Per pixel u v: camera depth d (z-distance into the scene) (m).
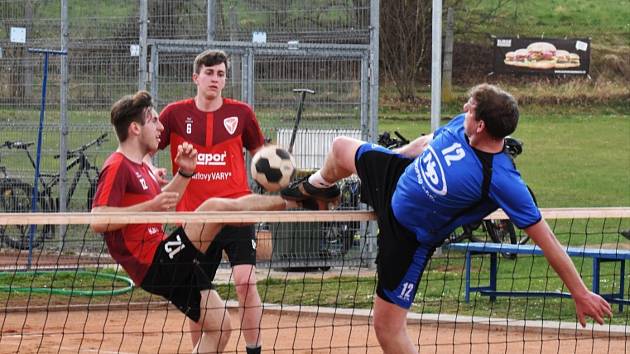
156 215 10.20
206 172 13.45
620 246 27.58
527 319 17.36
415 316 17.55
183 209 13.44
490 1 69.62
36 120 26.78
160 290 11.09
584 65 62.00
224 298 19.38
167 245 10.96
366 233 21.11
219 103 13.57
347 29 24.34
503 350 15.01
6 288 19.67
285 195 10.70
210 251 12.71
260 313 12.72
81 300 19.30
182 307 11.23
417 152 10.12
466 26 65.88
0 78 26.97
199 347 11.34
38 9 26.77
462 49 64.00
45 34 26.66
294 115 24.48
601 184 42.34
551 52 61.94
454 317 17.52
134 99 11.12
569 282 9.50
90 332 16.39
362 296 19.69
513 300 19.75
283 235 22.47
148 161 11.89
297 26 24.86
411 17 58.84
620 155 48.47
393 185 10.01
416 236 9.89
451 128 9.56
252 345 12.64
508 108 9.09
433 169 9.46
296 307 18.36
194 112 13.48
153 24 25.55
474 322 16.92
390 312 10.23
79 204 25.70
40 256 23.23
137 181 11.03
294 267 22.84
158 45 23.25
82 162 25.55
